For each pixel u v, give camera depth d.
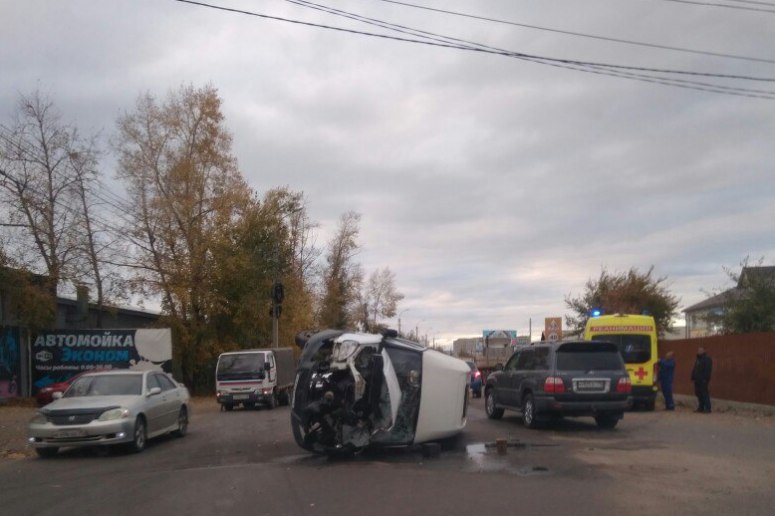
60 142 33.03
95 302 35.25
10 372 31.61
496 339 45.09
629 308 38.59
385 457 13.11
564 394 16.50
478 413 22.78
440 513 8.59
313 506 9.08
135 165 36.69
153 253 36.69
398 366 13.35
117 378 15.80
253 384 27.39
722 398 26.53
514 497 9.41
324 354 13.47
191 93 37.47
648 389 22.73
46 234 32.84
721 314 32.69
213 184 38.06
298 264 50.34
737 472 11.09
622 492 9.64
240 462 12.92
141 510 9.13
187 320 37.84
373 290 78.88
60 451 15.23
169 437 17.31
